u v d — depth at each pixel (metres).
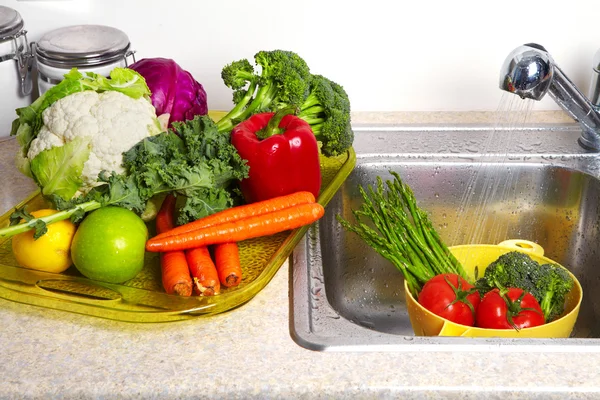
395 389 0.83
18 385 0.85
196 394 0.84
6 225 1.16
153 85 1.34
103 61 1.38
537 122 1.54
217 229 1.03
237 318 0.97
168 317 0.95
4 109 1.48
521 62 1.13
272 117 1.13
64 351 0.90
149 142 1.09
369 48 1.57
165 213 1.11
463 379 0.84
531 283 1.12
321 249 1.24
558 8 1.52
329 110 1.26
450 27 1.54
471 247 1.27
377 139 1.48
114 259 0.97
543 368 0.86
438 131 1.51
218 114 1.52
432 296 1.06
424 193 1.43
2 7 1.49
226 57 1.60
